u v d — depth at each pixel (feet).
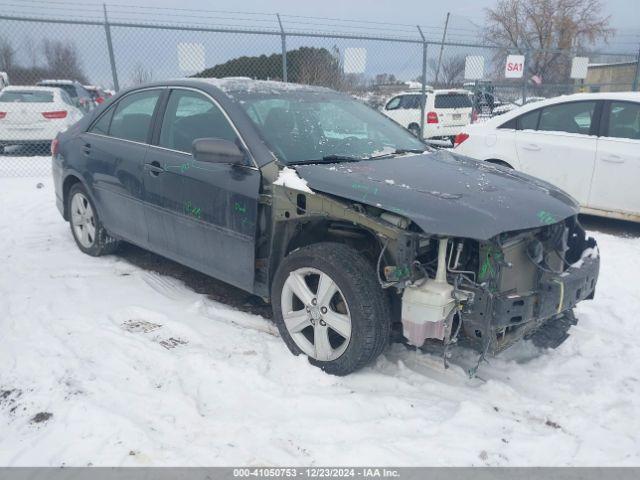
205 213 12.18
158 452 8.22
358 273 9.79
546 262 10.49
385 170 11.10
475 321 9.32
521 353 11.60
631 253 18.83
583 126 21.47
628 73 57.41
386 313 9.98
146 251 17.74
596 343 12.03
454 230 8.94
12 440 8.48
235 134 11.76
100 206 15.81
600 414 9.49
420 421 9.05
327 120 13.28
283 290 10.89
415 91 44.60
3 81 39.99
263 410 9.34
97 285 14.70
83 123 16.71
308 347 10.86
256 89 13.15
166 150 13.33
